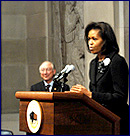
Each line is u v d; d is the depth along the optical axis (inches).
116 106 280.8
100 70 293.7
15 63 962.1
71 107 247.3
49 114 243.3
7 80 959.0
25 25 955.3
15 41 962.1
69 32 783.7
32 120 258.4
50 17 872.9
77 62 751.1
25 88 957.8
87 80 678.5
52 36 868.0
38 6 911.7
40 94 246.7
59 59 832.9
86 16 676.7
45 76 479.2
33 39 927.7
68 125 245.3
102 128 257.4
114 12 591.2
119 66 283.1
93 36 295.3
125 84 280.5
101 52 297.9
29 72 946.1
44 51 891.4
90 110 253.8
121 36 580.1
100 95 269.3
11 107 959.6
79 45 743.7
